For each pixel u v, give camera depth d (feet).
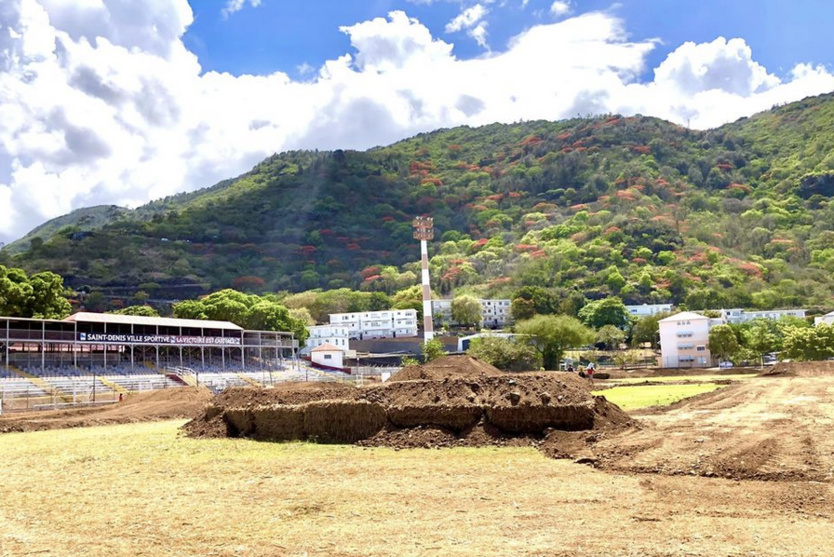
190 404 149.38
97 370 230.89
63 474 69.21
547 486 54.29
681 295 574.15
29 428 119.55
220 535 42.83
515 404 80.23
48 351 244.63
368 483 58.23
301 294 600.39
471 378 88.69
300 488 57.06
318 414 87.15
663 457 62.34
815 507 44.96
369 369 334.03
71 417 139.44
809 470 54.44
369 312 518.37
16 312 257.75
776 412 92.27
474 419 80.94
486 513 46.06
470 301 536.83
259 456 76.13
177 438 95.14
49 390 192.75
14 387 191.83
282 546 39.81
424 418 82.84
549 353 321.11
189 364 268.82
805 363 206.59
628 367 338.95
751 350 330.54
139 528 45.44
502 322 565.53
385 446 79.92
